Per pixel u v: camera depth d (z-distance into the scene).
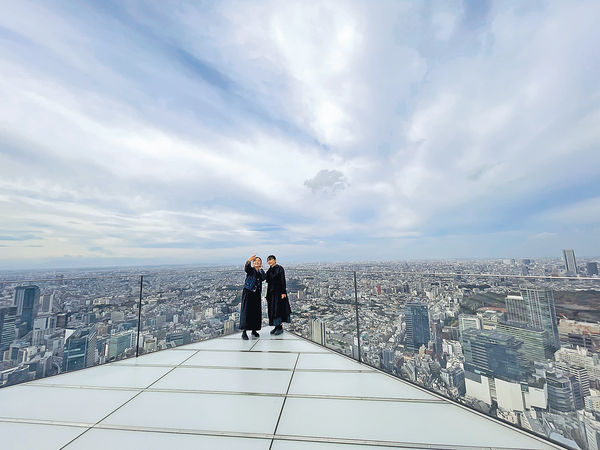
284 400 2.58
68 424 2.19
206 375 3.21
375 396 2.65
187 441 1.94
